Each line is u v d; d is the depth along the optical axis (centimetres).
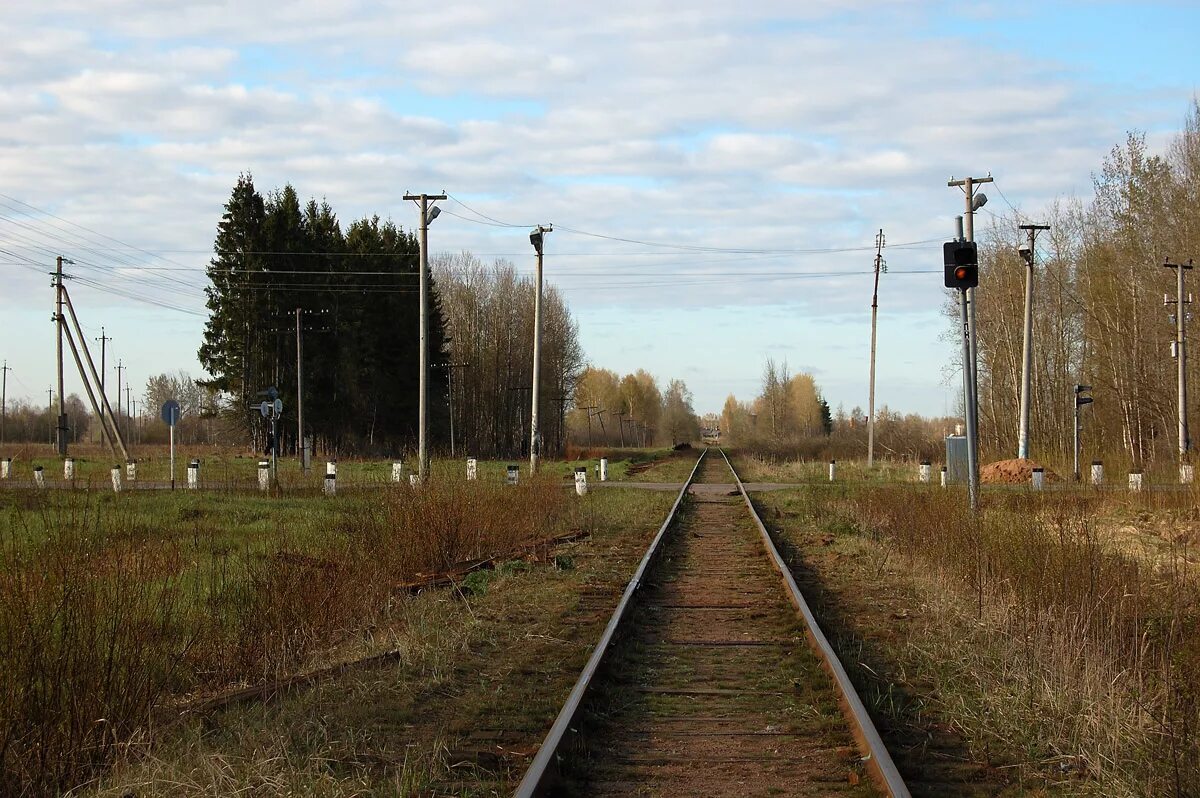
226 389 6406
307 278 6512
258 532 1794
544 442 8381
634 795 573
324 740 662
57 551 729
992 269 5534
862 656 920
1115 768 601
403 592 1216
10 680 614
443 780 598
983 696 755
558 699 774
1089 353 5241
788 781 595
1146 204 4538
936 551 1408
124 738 650
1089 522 1258
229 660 855
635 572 1436
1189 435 4091
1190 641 822
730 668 895
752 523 2272
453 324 8181
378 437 7006
